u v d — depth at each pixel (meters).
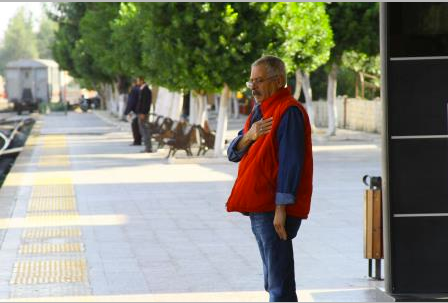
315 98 66.31
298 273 13.52
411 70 11.34
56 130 61.62
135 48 47.91
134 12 48.81
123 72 65.00
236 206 9.41
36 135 54.97
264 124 9.23
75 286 12.87
